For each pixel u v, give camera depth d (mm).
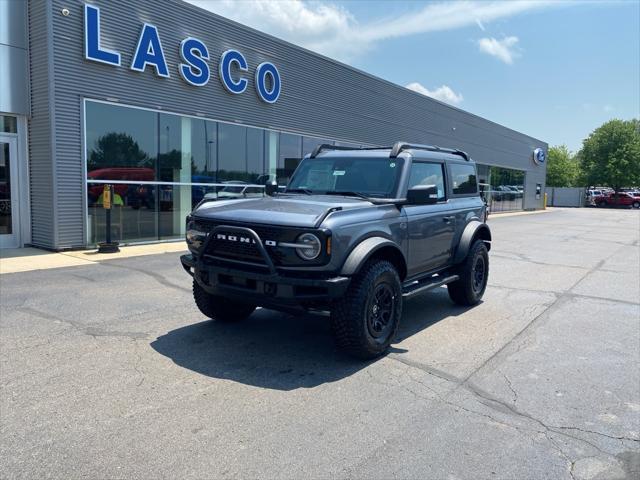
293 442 3375
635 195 55000
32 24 10836
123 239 12336
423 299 7805
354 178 5961
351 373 4621
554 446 3426
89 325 5801
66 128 10969
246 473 3008
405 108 24109
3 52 10688
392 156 5934
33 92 11016
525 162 41188
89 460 3098
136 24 12086
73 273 8719
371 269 4812
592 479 3061
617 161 60688
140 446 3270
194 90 13703
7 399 3893
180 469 3029
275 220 4582
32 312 6266
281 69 16531
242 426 3574
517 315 6891
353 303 4637
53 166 10797
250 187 15734
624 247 15594
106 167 11828
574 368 4906
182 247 12344
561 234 19969
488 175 34719
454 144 29188
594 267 11375
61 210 11000
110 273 8789
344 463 3146
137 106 12320
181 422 3604
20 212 11383
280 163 16875
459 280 7051
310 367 4742
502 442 3459
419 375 4625
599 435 3594
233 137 15078
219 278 4879
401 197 5625
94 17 11164
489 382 4508
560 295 8250
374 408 3920
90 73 11305
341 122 19688
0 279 8117
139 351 5016
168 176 13266
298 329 5910
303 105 17641
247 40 15141
